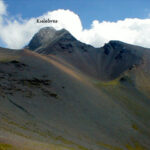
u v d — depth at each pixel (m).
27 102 74.12
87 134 72.25
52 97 88.81
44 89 93.50
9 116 54.88
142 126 108.38
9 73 93.25
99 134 77.50
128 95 157.62
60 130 63.88
